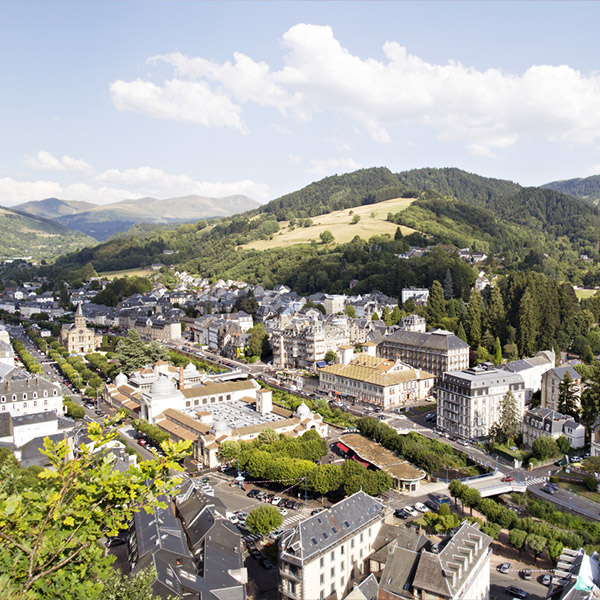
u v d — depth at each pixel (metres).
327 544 127.81
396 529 144.25
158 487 47.28
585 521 167.00
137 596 74.94
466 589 116.56
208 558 126.00
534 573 148.12
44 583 45.06
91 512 46.16
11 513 43.25
